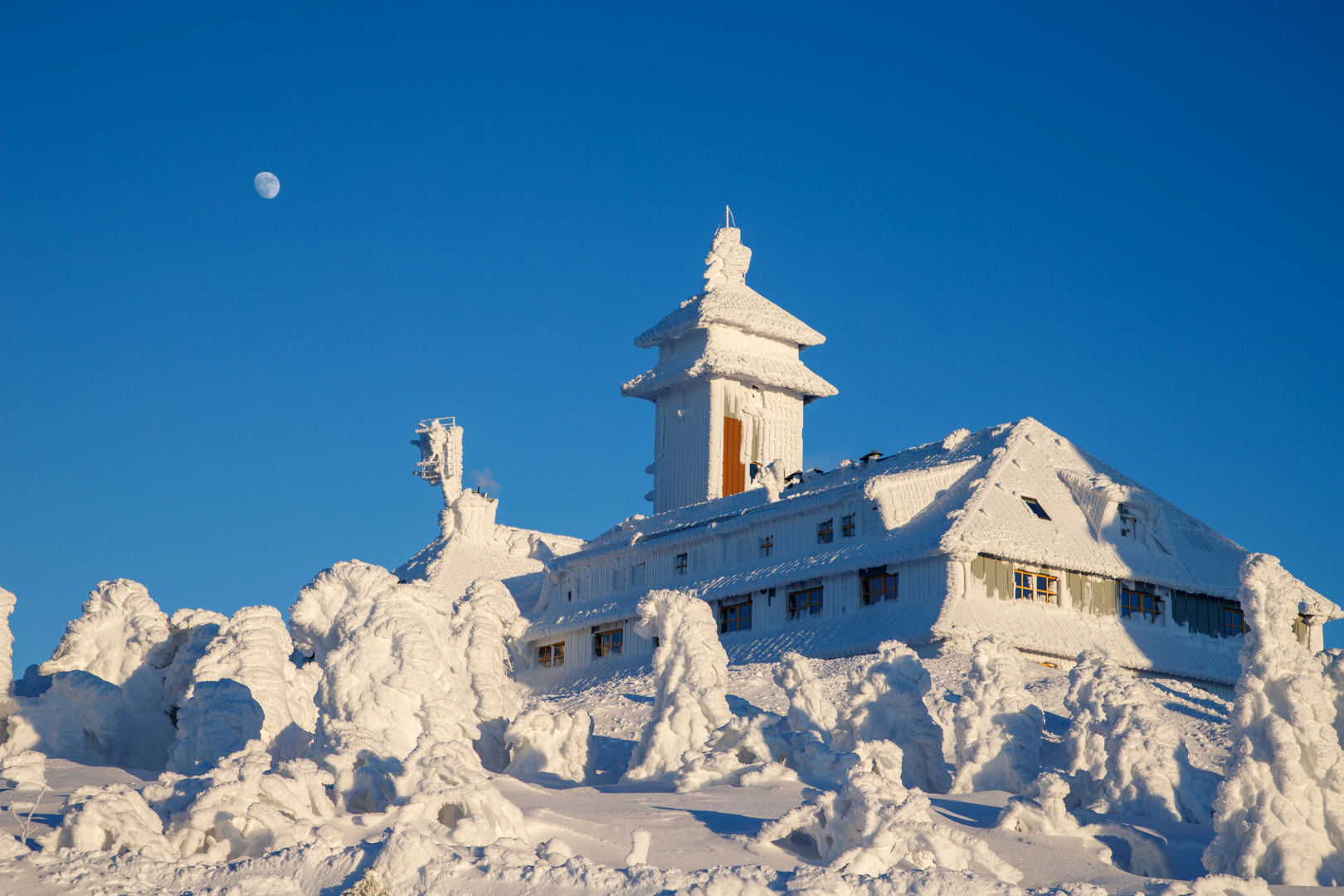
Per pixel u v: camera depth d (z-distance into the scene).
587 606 72.56
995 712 27.11
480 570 87.50
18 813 21.98
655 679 30.12
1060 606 56.53
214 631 36.50
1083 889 15.82
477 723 31.58
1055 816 21.16
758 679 40.09
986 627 52.41
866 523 60.72
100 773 27.30
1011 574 55.75
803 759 26.02
